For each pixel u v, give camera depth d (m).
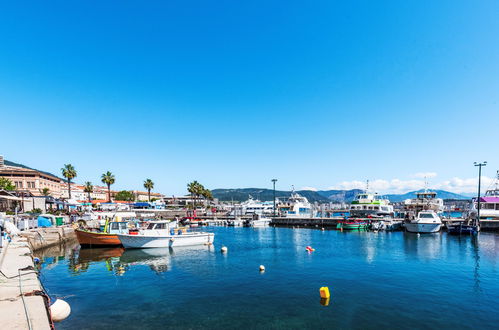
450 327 11.75
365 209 67.94
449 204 95.06
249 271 20.78
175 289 16.62
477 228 43.16
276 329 11.62
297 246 33.56
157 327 11.79
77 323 12.07
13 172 75.88
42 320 8.00
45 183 83.06
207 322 12.28
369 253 28.33
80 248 30.31
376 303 14.35
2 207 43.78
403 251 29.53
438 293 15.82
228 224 68.25
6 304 9.20
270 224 70.56
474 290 16.28
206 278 18.92
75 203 67.00
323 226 63.59
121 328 11.67
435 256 26.59
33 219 34.31
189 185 102.81
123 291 16.27
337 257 26.16
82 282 18.03
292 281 18.20
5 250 19.27
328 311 13.43
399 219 60.41
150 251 28.91
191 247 31.44
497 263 23.42
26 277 12.59
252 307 13.92
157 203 97.56
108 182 92.81
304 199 90.06
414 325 11.95
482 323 12.09
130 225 35.25
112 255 27.16
